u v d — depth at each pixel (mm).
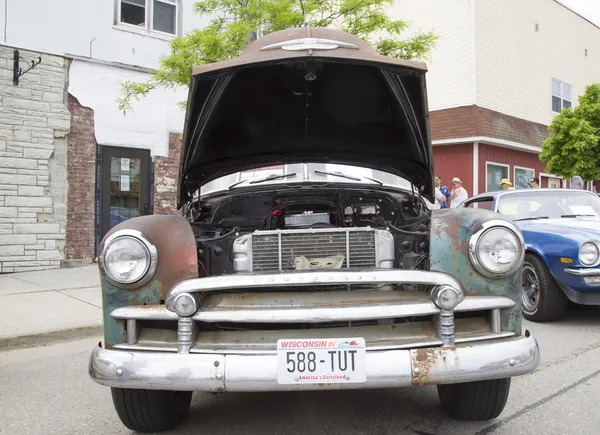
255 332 2525
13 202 8711
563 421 3082
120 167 9859
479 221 2695
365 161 3957
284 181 3705
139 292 2580
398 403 3426
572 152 13562
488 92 15602
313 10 8297
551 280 5559
